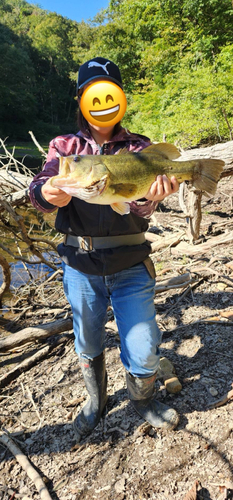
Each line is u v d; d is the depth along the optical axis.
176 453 2.05
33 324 4.04
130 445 2.15
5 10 91.81
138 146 1.92
